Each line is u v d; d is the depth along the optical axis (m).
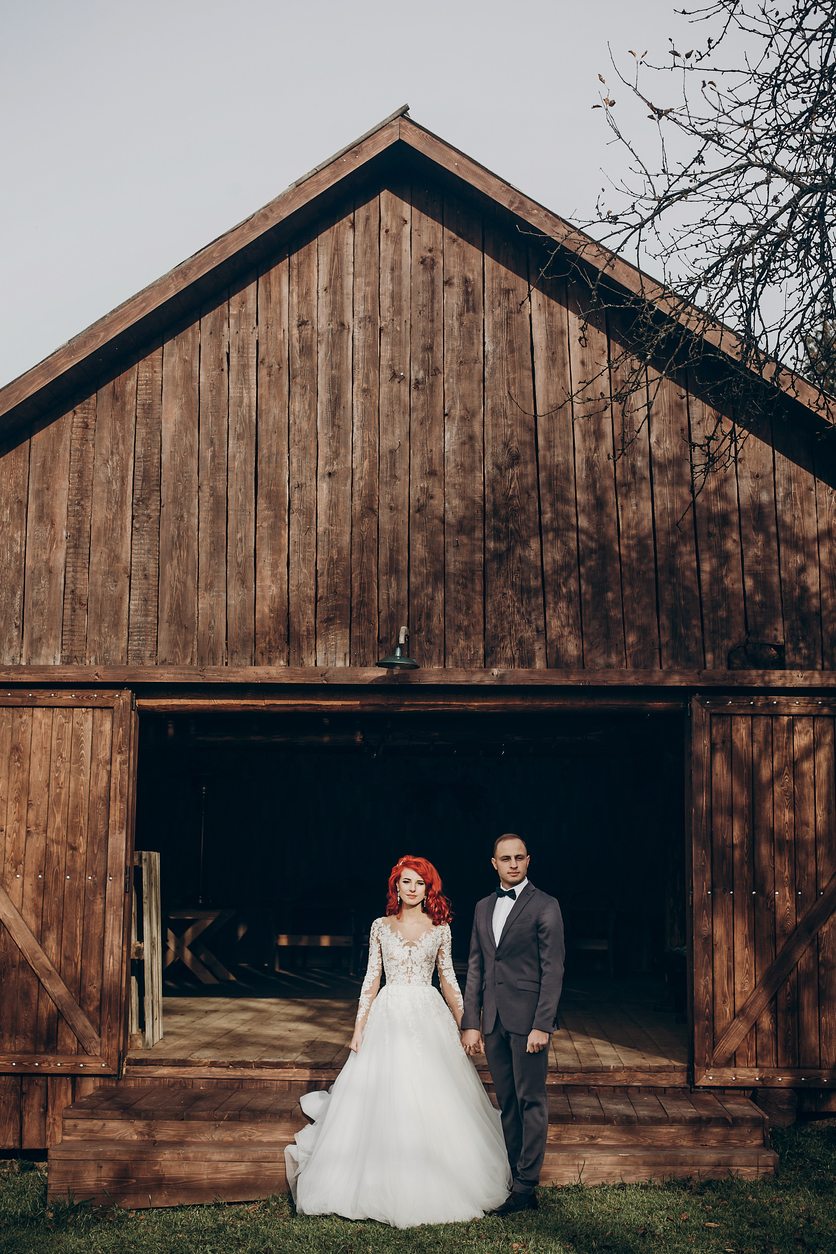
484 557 6.81
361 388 6.99
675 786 10.80
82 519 6.86
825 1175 5.62
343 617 6.75
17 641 6.75
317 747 10.70
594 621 6.73
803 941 6.40
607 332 7.05
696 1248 4.70
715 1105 6.03
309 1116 5.73
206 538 6.84
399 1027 5.30
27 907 6.53
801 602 6.77
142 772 11.60
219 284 7.04
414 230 7.16
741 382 6.36
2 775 6.66
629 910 11.46
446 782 12.03
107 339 6.70
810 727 6.65
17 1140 6.38
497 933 5.27
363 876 11.93
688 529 6.84
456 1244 4.73
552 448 6.93
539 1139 5.05
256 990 10.09
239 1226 5.05
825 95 5.39
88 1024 6.41
